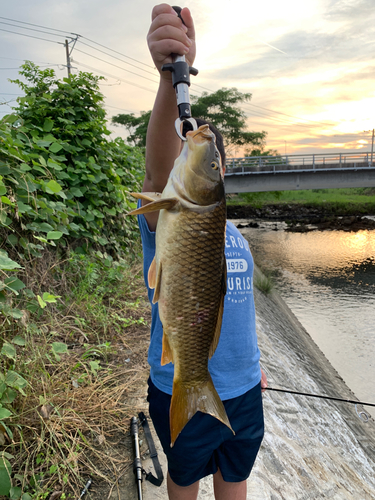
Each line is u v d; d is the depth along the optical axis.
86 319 3.89
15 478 2.09
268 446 3.04
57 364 3.05
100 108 5.41
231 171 30.91
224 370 1.56
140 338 3.94
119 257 5.54
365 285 15.02
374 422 6.48
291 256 20.17
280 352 6.76
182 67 1.17
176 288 1.22
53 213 3.89
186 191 1.17
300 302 13.27
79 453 2.33
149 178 1.52
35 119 4.81
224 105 47.94
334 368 8.56
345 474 3.65
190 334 1.28
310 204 39.12
